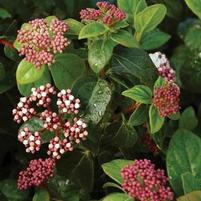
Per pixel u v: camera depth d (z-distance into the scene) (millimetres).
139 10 719
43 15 905
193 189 635
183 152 679
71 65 683
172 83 684
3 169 833
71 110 668
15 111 688
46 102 677
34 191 741
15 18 888
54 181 726
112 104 721
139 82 705
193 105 936
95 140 712
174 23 1006
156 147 756
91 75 694
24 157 787
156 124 667
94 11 676
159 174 622
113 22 649
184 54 963
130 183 610
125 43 649
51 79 723
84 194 738
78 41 820
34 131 688
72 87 688
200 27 978
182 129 692
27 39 658
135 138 727
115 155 763
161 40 802
